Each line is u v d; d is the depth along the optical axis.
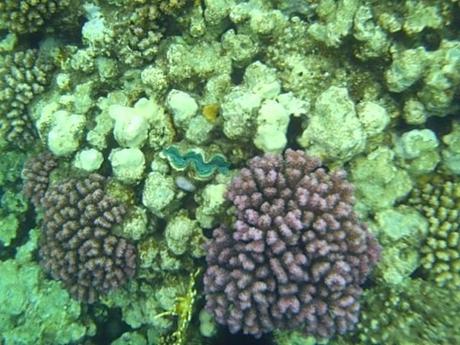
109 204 0.52
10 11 0.58
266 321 0.44
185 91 0.56
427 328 0.48
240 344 0.56
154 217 0.55
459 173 0.51
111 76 0.58
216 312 0.45
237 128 0.50
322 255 0.43
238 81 0.58
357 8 0.49
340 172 0.47
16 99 0.62
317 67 0.53
